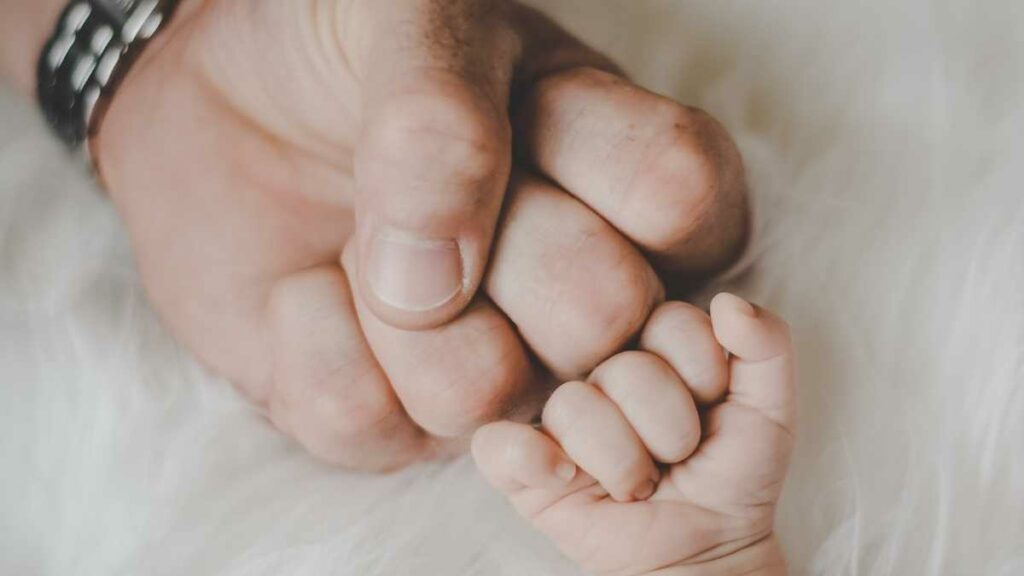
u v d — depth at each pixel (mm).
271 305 293
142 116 339
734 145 270
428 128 246
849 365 291
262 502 296
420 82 251
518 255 264
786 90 329
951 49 320
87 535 295
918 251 299
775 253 303
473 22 271
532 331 266
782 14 334
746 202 279
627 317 260
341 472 300
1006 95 314
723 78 334
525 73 283
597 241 262
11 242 335
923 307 294
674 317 262
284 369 287
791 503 281
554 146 269
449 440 290
